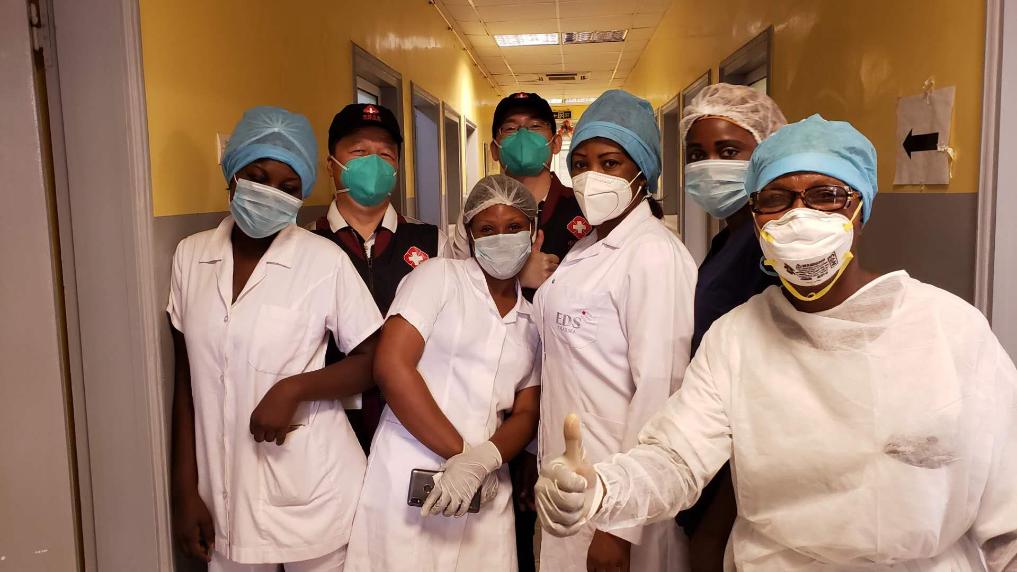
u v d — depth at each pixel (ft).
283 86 7.78
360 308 4.77
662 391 4.04
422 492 4.36
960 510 2.71
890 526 2.71
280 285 4.60
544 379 4.73
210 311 4.50
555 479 2.74
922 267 5.95
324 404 4.68
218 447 4.51
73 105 4.50
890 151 6.59
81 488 4.76
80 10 4.42
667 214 20.22
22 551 4.63
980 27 5.10
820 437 2.83
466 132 23.75
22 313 4.49
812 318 2.88
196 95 5.62
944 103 5.59
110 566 4.81
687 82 16.66
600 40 22.53
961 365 2.70
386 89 13.70
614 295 4.29
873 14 6.93
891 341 2.77
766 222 2.94
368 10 11.64
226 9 6.24
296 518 4.47
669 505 3.03
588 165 4.59
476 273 4.81
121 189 4.52
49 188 4.57
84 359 4.66
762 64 11.91
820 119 2.98
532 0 17.57
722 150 4.42
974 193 5.17
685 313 4.20
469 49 23.44
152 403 4.67
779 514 2.97
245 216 4.52
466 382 4.60
